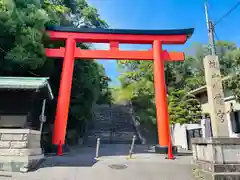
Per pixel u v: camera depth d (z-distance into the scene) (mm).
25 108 8883
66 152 11977
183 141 18844
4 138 7773
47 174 7156
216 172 6590
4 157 7531
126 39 13688
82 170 7707
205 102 17281
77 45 18203
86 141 20891
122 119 26891
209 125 14531
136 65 28984
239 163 6758
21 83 8266
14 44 10766
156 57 13336
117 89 34281
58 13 16547
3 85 8117
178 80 26500
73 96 17656
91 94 19938
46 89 9078
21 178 6688
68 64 12875
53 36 13297
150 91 24969
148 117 24172
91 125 24766
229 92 14133
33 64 11305
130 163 9055
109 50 13500
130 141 21812
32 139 8359
